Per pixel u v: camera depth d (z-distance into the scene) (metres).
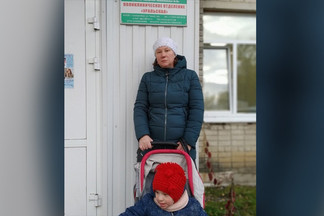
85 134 3.13
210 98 5.76
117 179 3.18
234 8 5.29
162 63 2.82
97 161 3.15
